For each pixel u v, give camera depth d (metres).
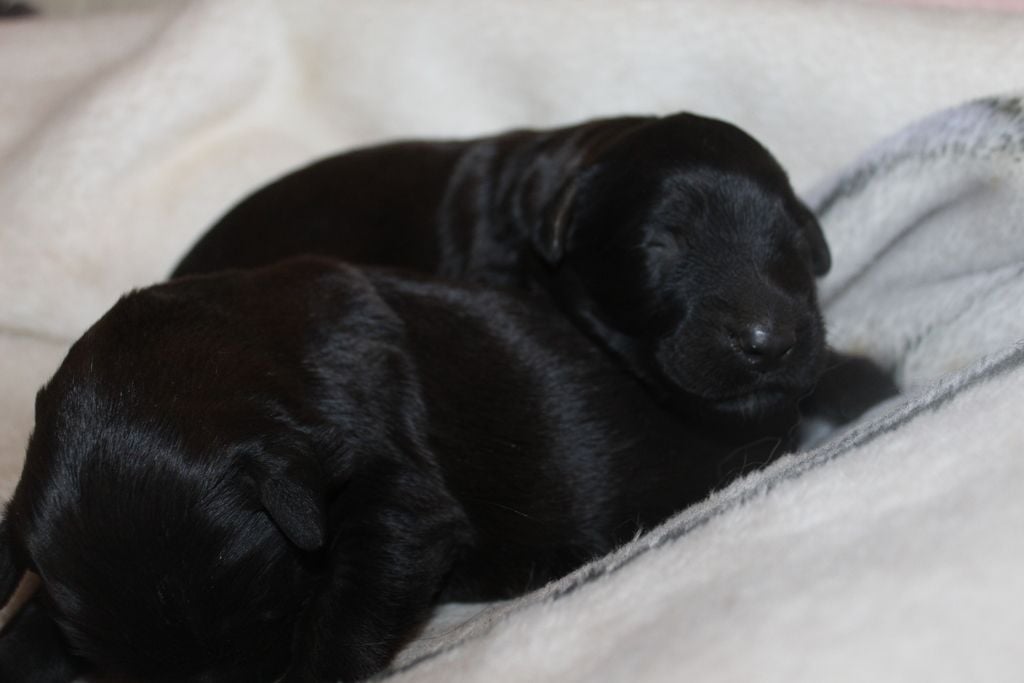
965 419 0.29
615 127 0.43
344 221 0.46
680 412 0.38
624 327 0.39
